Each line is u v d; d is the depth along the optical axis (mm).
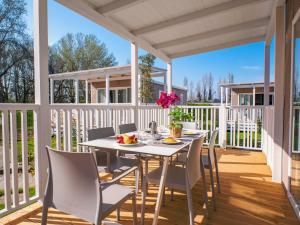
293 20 2428
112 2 2920
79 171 1282
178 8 3342
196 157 1938
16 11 14898
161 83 10820
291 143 2545
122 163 2420
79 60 20375
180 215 2160
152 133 2459
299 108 2311
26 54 15367
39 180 2270
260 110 5660
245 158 4387
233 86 11625
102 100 11203
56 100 17844
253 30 4383
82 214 1306
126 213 2188
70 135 2764
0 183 3312
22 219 2035
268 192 2713
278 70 2973
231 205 2375
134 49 4078
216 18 3785
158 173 2094
